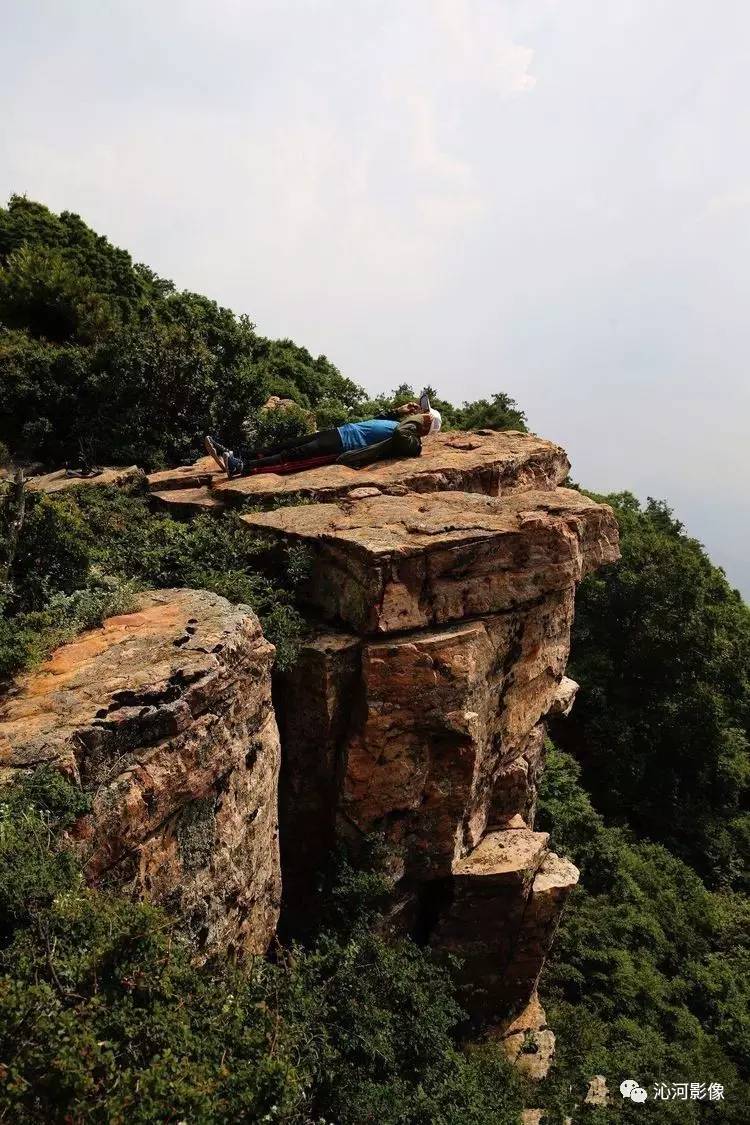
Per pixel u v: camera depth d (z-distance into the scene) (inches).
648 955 680.4
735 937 758.5
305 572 458.9
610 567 1128.8
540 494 546.3
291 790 444.8
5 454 709.3
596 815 787.4
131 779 268.5
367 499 520.7
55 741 256.8
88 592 370.3
